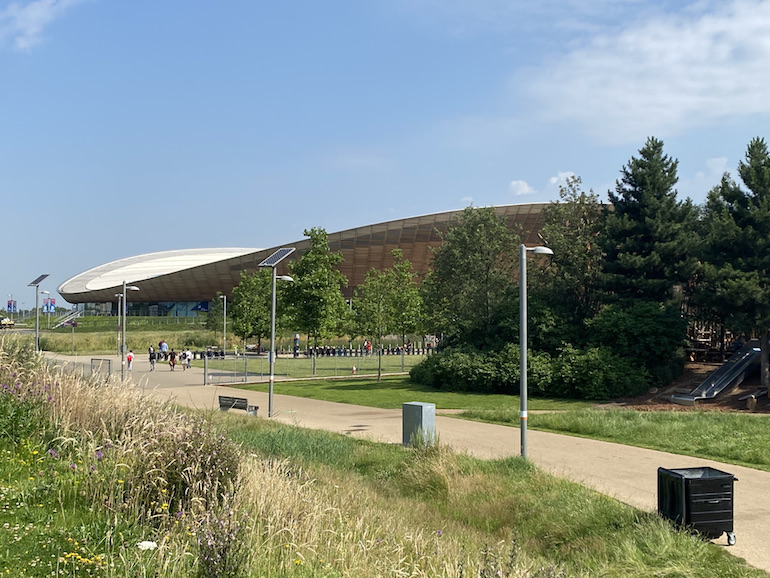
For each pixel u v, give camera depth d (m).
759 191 29.73
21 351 13.05
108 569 5.07
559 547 9.81
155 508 6.70
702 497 9.66
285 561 5.93
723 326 32.84
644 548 9.17
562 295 36.50
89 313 114.88
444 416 24.75
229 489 7.24
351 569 6.09
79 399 10.16
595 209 38.34
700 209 38.94
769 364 29.47
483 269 37.88
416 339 86.00
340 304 44.00
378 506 10.13
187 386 36.34
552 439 19.20
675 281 33.91
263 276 65.31
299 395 32.69
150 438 8.01
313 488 9.41
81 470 7.52
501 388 33.41
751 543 9.73
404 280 52.22
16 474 7.45
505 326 34.81
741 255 30.09
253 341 85.75
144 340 78.50
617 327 32.09
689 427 20.38
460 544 8.46
